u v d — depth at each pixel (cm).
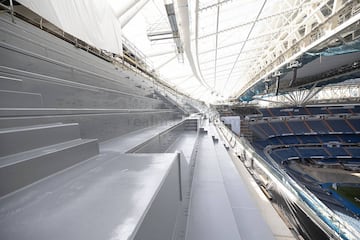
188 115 1402
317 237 363
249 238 178
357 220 1074
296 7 803
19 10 359
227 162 420
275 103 3562
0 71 192
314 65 1332
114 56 844
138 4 700
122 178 112
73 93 281
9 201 89
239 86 3822
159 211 95
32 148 125
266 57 1539
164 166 130
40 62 286
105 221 70
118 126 303
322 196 1457
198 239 160
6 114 138
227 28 963
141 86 812
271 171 491
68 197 91
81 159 151
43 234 66
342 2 600
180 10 606
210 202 220
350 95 3247
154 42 1127
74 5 304
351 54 1088
